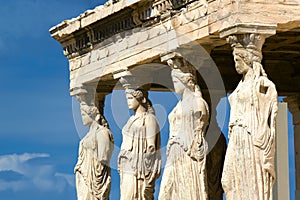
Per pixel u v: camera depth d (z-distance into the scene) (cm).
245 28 3481
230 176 3500
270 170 3462
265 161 3459
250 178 3462
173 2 3756
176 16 3750
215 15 3581
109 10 4056
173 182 3809
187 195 3769
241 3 3488
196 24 3662
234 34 3497
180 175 3788
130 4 3916
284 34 3878
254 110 3481
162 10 3806
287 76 4256
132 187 4078
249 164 3466
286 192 3838
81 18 4231
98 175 4334
